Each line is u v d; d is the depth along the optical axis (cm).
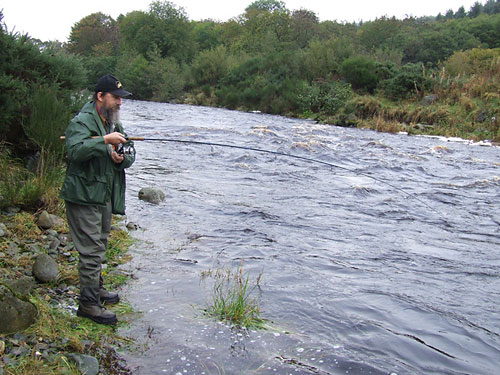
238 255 549
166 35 5481
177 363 324
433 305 443
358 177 1083
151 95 4278
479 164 1341
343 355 345
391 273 522
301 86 3030
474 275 530
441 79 2648
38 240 520
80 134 356
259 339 362
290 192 905
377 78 2916
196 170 1066
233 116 2625
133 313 393
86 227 365
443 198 919
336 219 737
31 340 328
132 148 397
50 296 405
